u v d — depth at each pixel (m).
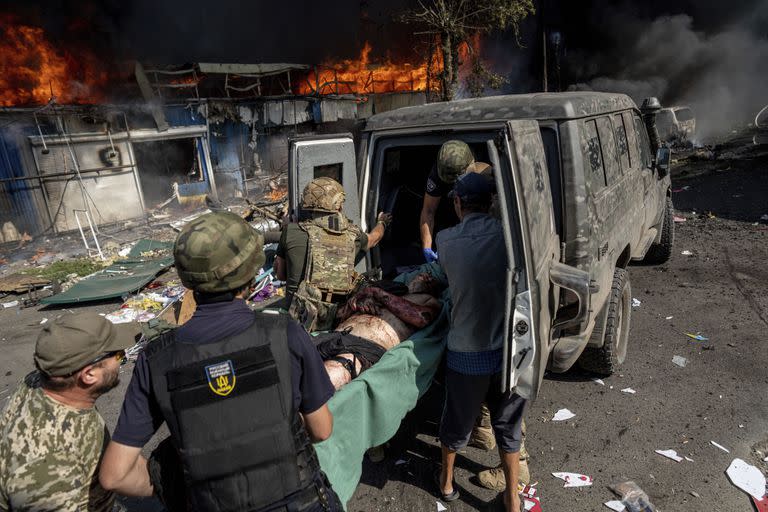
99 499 1.96
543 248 2.62
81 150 12.53
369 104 20.44
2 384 5.25
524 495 3.04
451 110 3.56
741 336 4.76
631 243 4.40
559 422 3.72
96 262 9.86
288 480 1.53
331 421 1.72
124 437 1.47
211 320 1.53
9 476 1.80
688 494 2.97
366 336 2.96
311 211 3.56
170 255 9.56
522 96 3.56
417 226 4.77
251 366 1.50
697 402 3.83
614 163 3.92
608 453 3.36
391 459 3.45
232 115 16.05
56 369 1.75
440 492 3.10
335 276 3.40
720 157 15.08
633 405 3.85
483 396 2.68
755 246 7.38
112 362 1.91
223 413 1.46
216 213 1.58
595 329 3.85
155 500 3.11
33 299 7.73
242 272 1.55
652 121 5.55
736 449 3.30
